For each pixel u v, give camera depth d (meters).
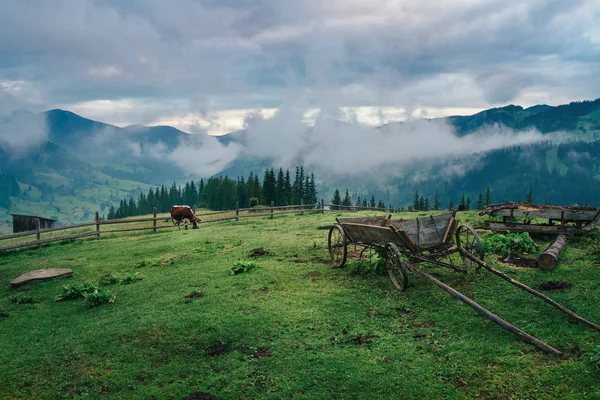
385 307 9.65
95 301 11.69
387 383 6.98
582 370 6.72
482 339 7.94
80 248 20.31
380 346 8.06
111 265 16.33
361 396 6.76
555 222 17.30
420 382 6.96
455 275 11.19
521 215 14.68
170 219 29.36
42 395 7.36
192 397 6.96
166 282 12.83
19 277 14.64
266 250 15.58
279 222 25.47
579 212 13.61
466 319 8.70
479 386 6.74
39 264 16.83
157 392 7.20
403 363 7.48
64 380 7.79
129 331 9.41
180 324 9.42
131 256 17.62
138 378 7.68
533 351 7.41
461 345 7.82
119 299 11.92
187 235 21.98
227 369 7.72
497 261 12.00
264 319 9.34
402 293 10.31
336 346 8.17
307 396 6.83
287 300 10.31
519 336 7.82
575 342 7.49
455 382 6.89
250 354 8.13
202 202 132.75
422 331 8.47
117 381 7.61
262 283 11.66
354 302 9.99
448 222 11.28
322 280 11.65
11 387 7.66
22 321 10.98
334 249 13.76
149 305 10.94
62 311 11.56
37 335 9.97
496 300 9.39
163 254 17.56
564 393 6.37
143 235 24.52
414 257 10.89
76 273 15.42
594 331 7.75
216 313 9.81
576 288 9.61
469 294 9.85
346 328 8.81
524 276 10.66
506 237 13.11
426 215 26.41
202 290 11.55
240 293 11.02
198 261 15.26
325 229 20.14
